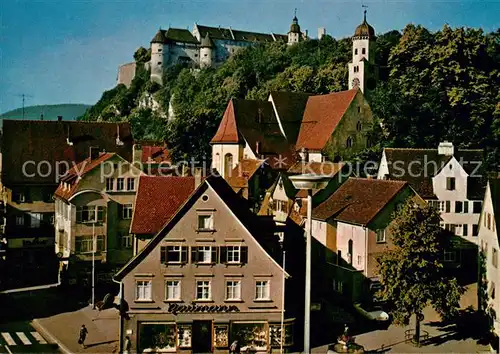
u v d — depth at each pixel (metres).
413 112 103.69
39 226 88.38
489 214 57.47
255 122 107.12
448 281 53.75
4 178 87.50
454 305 53.16
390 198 63.62
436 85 112.81
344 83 151.00
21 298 69.94
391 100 104.12
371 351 51.31
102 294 70.88
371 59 130.38
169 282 50.72
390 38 165.25
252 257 51.22
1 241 84.88
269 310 51.31
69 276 71.94
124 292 50.34
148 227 56.38
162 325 50.81
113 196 73.38
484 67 121.00
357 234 64.06
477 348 52.69
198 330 51.50
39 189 88.62
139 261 50.44
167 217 57.19
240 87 185.50
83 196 72.19
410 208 55.00
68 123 96.81
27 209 87.88
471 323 58.88
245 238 51.12
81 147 94.81
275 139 106.06
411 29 127.12
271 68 187.62
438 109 106.44
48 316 62.47
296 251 72.50
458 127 105.69
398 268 52.88
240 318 51.06
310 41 195.62
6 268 80.44
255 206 90.25
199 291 51.06
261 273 51.25
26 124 93.69
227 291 51.25
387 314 59.25
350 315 61.12
